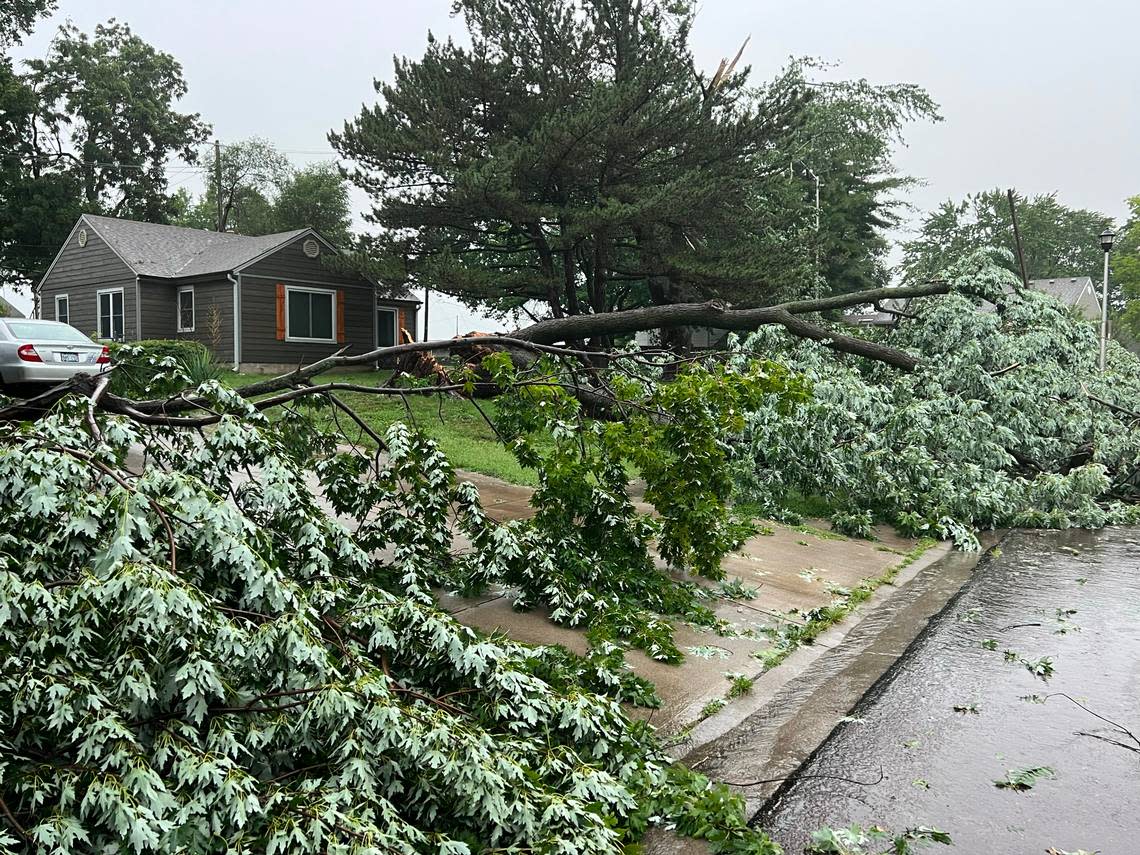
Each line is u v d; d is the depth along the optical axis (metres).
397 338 25.45
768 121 19.59
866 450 9.85
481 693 3.48
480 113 19.92
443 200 19.25
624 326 13.05
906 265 46.12
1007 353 11.34
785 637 5.70
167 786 2.47
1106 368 14.28
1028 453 11.48
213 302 21.31
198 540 3.26
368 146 18.81
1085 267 68.00
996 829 3.45
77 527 2.96
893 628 6.14
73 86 35.88
